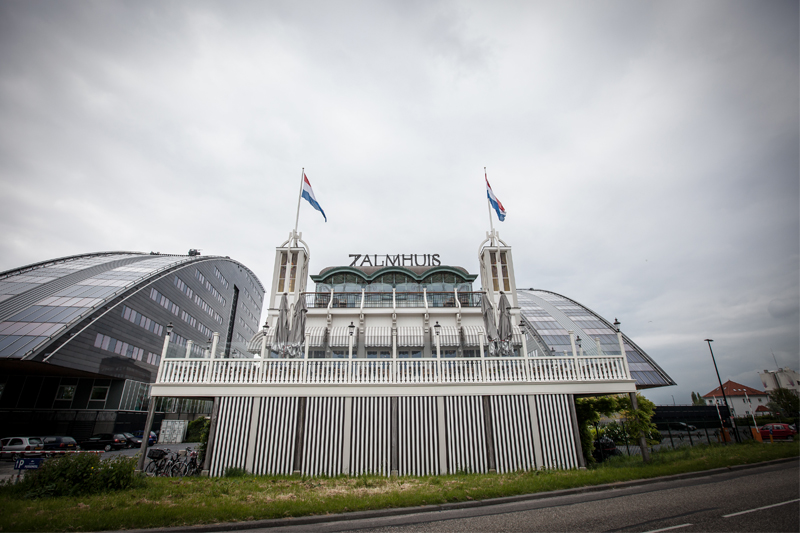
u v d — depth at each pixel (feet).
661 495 32.94
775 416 140.67
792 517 24.98
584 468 48.78
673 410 121.60
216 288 241.55
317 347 81.30
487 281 85.20
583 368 53.21
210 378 51.26
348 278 102.83
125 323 147.43
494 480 40.52
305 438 49.32
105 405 138.92
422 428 50.01
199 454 55.62
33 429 126.72
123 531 26.53
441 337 81.97
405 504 32.14
